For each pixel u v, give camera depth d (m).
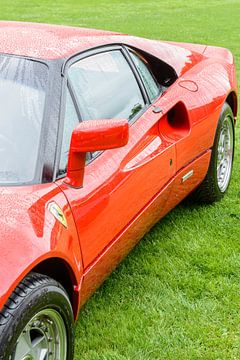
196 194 4.92
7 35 3.36
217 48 5.52
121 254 3.45
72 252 2.73
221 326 3.49
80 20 19.20
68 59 3.23
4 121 2.93
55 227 2.61
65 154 2.94
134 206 3.43
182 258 4.23
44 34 3.46
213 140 4.64
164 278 3.96
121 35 4.05
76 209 2.82
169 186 3.92
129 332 3.38
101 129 2.77
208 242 4.48
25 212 2.52
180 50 4.80
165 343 3.30
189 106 4.23
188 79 4.46
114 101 3.53
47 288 2.50
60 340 2.71
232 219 4.88
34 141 2.87
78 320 3.47
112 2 26.05
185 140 4.09
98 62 3.54
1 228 2.40
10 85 3.04
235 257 4.27
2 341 2.26
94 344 3.26
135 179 3.39
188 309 3.64
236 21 18.91
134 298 3.72
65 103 3.06
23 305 2.35
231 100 5.19
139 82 3.89
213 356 3.23
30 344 2.51
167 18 19.92
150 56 4.21
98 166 3.12
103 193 3.05
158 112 3.88
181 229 4.65
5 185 2.68
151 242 4.42
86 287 3.02
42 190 2.71
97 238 3.03
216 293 3.82
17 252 2.36
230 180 5.45
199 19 19.53
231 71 5.21
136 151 3.49
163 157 3.75
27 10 21.80
